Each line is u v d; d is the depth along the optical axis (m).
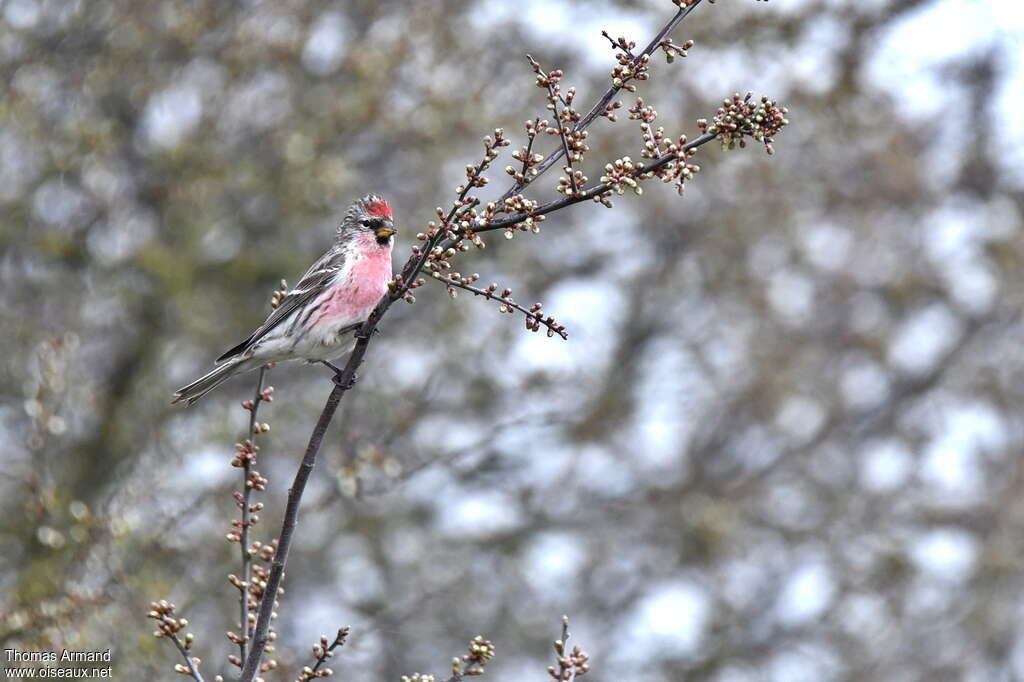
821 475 20.36
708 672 18.22
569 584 18.69
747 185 17.88
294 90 15.91
